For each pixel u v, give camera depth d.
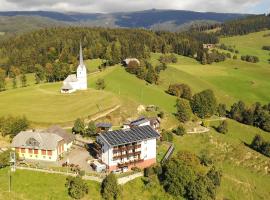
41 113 174.38
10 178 115.25
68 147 142.62
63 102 190.62
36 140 133.12
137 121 162.00
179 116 188.88
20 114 171.88
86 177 116.88
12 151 127.44
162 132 162.50
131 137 129.50
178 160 124.31
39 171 119.56
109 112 177.62
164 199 117.31
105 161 126.75
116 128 167.12
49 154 132.00
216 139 174.50
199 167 135.88
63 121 165.88
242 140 190.50
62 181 115.25
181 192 119.25
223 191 137.25
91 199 110.06
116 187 111.38
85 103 187.12
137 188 118.69
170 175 120.06
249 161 164.25
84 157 134.88
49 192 110.69
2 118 155.12
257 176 155.38
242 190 142.38
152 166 127.69
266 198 141.75
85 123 166.62
